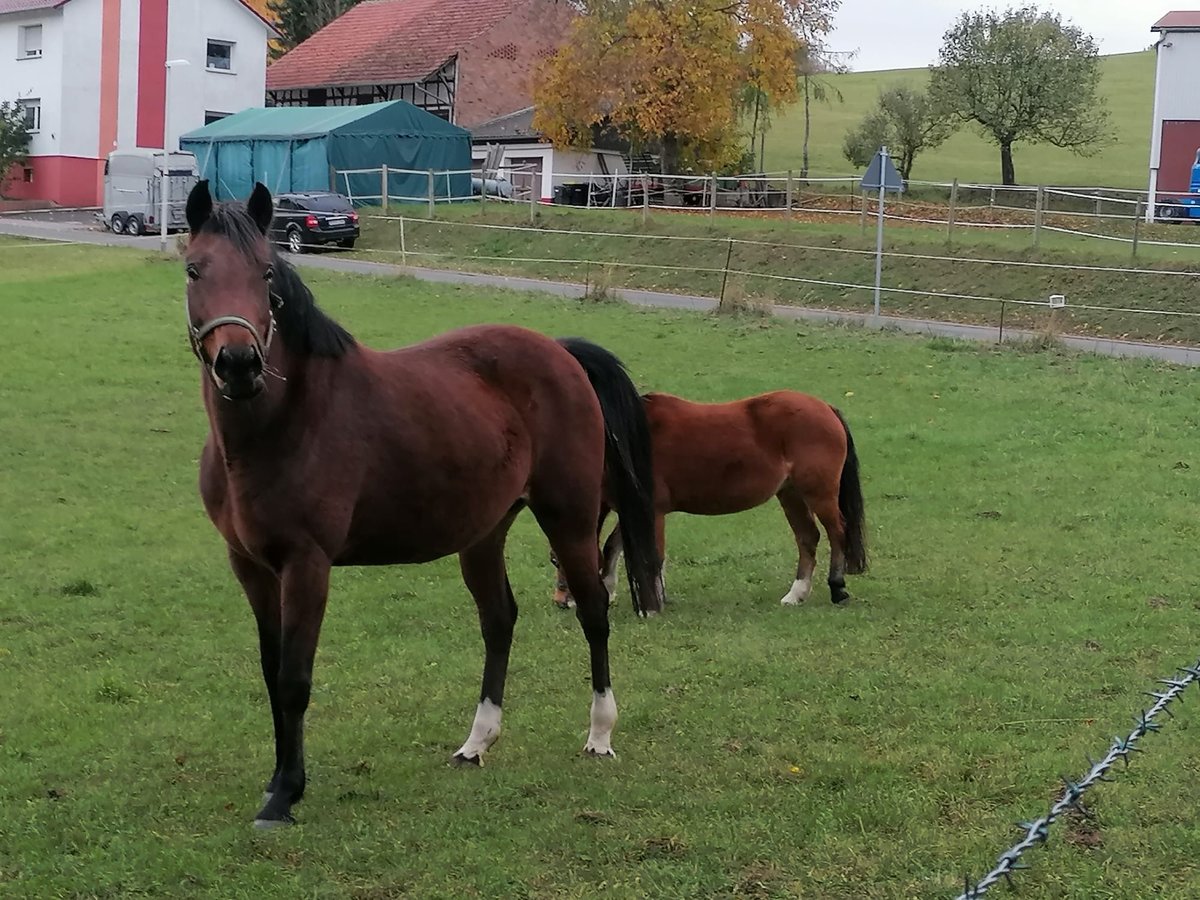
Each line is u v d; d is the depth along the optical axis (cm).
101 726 626
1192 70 4094
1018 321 2455
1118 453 1364
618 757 584
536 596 905
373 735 613
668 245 3128
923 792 530
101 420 1479
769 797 529
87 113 4978
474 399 559
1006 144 4831
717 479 865
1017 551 1005
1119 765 555
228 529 507
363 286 2525
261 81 5303
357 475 511
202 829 499
